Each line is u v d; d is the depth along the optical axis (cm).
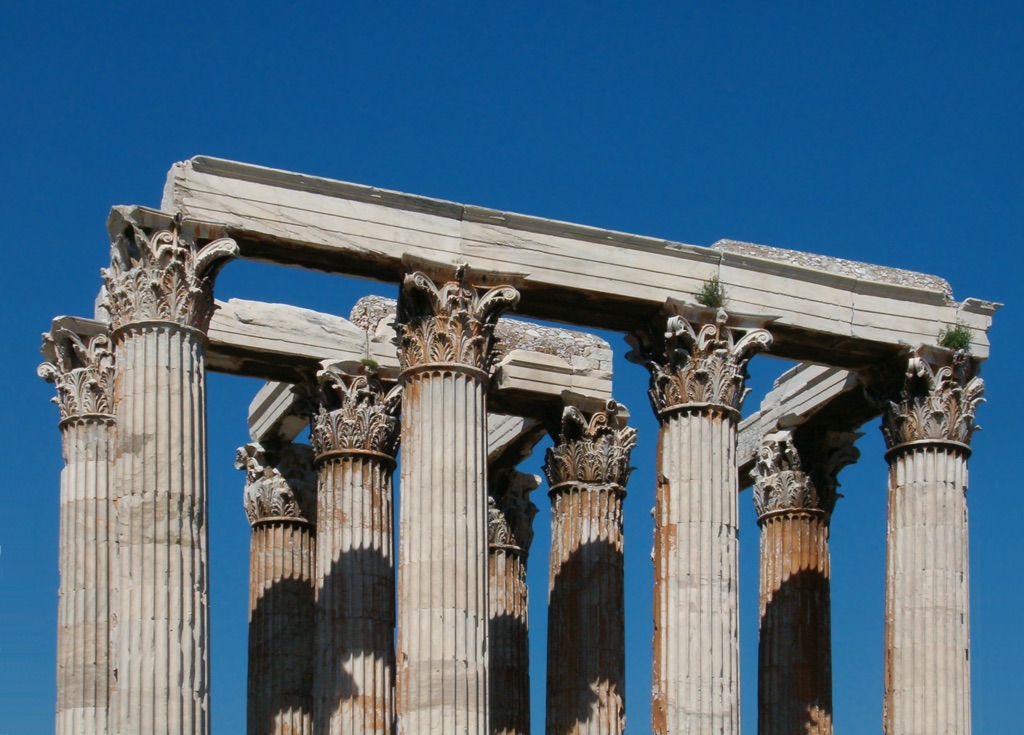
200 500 5147
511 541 6912
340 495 6134
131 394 5153
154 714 4959
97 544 5841
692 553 5641
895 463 6091
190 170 5322
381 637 6050
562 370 6556
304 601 6531
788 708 6425
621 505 6531
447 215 5578
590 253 5712
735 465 5741
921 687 5919
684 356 5734
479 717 5291
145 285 5203
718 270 5853
